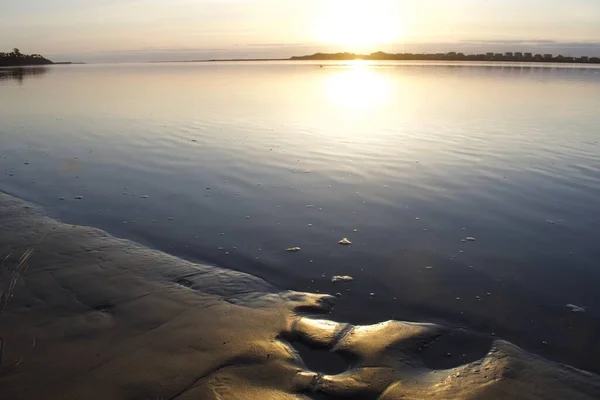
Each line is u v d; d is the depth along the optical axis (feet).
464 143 30.63
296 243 16.71
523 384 9.89
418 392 9.62
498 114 41.27
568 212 19.30
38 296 13.14
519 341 11.52
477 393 9.62
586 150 28.53
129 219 18.78
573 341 11.53
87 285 13.75
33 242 16.55
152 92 62.28
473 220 18.60
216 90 64.59
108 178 23.99
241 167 25.61
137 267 14.89
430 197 21.03
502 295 13.55
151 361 10.48
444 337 11.59
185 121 39.37
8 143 31.78
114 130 35.91
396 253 15.99
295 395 9.50
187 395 9.46
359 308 12.84
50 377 9.95
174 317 12.18
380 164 25.99
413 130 34.83
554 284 14.08
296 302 13.00
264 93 60.03
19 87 70.23
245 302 12.97
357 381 9.92
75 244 16.42
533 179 23.35
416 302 13.16
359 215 19.12
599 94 55.26
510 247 16.39
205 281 14.10
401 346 11.12
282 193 21.62
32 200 20.85
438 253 16.01
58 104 50.34
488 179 23.41
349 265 15.21
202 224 18.29
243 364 10.39
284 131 34.91
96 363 10.40
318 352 10.93
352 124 37.32
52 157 28.07
